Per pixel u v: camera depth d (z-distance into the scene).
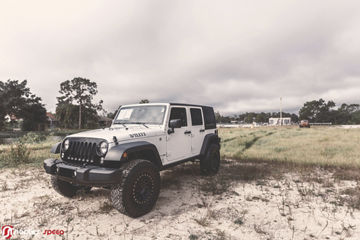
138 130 3.53
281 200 3.77
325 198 3.81
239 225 2.86
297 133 19.55
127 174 2.89
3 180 5.10
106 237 2.59
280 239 2.51
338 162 6.43
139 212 3.02
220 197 3.94
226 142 13.01
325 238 2.53
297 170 5.75
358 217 3.06
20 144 7.46
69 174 3.12
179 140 4.31
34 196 4.02
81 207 3.50
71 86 56.66
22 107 50.53
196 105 5.14
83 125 56.69
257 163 6.92
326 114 102.50
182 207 3.47
